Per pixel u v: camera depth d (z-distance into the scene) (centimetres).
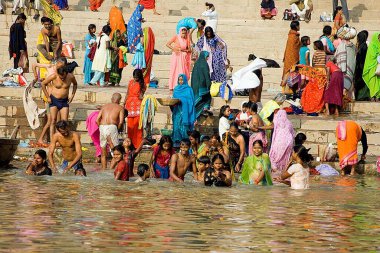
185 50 5156
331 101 4819
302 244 2353
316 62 4894
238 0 7088
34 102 4631
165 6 7069
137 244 2302
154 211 2809
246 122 4328
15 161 4269
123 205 2922
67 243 2294
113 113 4259
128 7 7031
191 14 7050
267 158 3691
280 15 7012
